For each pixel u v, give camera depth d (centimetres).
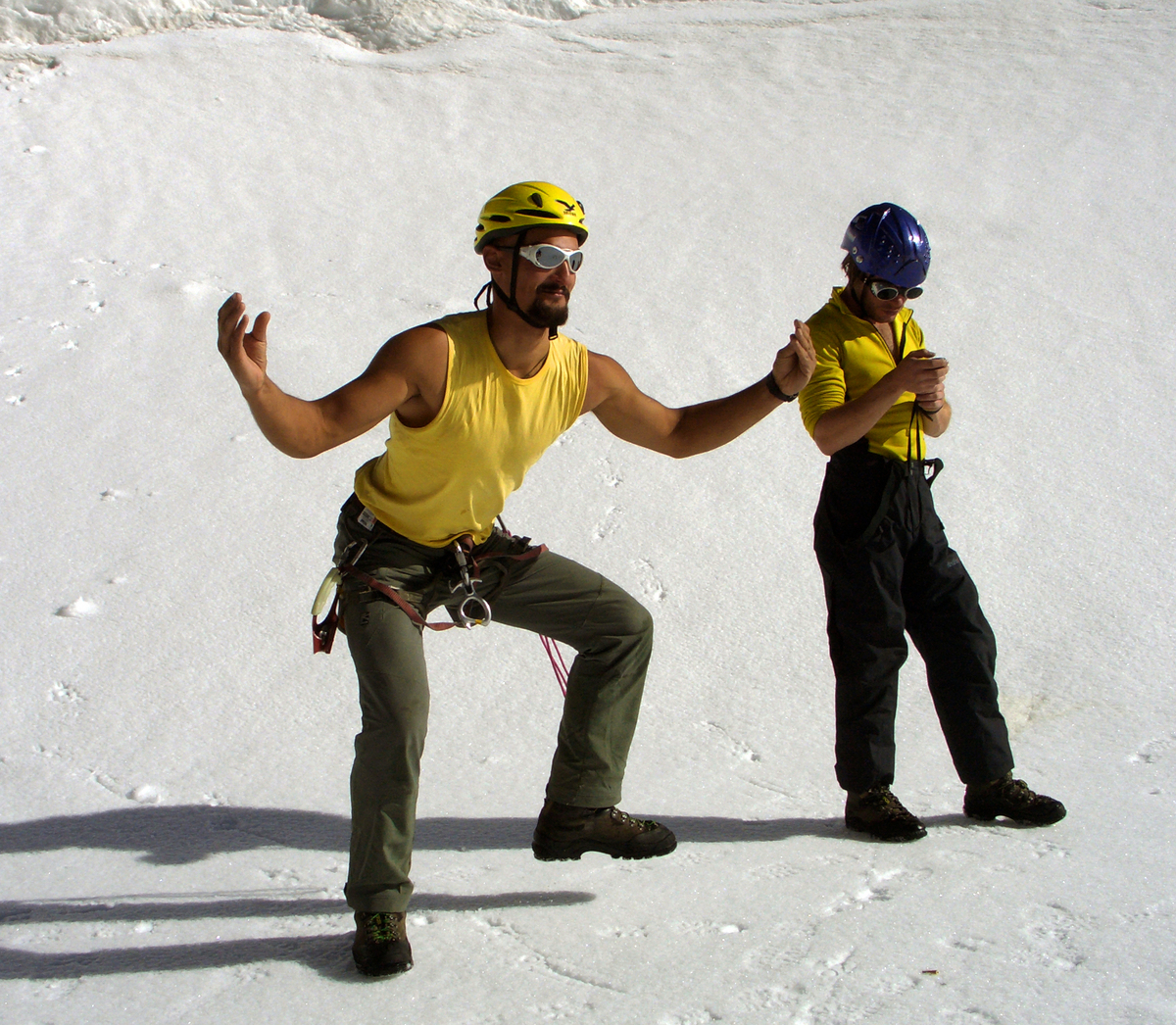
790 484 541
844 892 291
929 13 1125
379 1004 246
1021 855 307
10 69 977
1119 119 895
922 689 418
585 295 698
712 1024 235
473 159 875
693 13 1162
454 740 388
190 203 804
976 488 530
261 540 494
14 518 502
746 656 433
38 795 348
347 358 629
